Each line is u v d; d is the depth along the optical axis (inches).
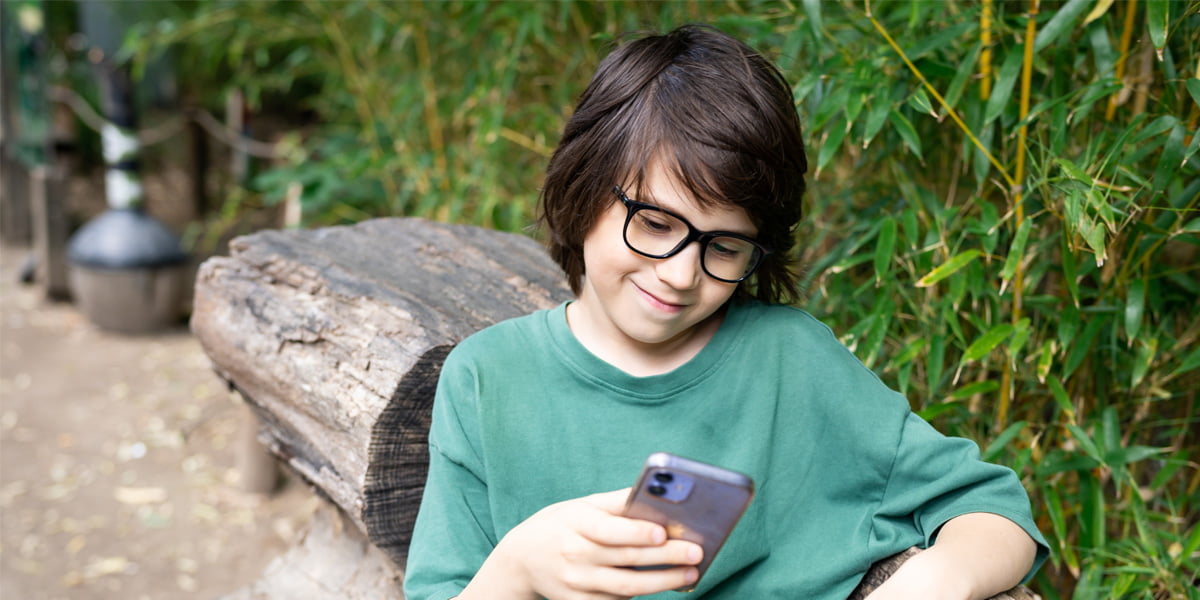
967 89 61.5
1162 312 61.9
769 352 41.1
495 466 39.1
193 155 193.0
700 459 39.4
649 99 35.8
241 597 64.3
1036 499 63.4
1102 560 55.8
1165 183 50.0
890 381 66.1
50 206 171.6
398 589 58.6
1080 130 58.9
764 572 40.0
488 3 95.0
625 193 35.7
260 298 61.2
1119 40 57.3
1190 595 52.7
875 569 40.3
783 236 39.4
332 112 142.9
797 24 66.8
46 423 130.6
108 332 161.0
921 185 65.2
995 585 35.2
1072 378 61.2
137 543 105.5
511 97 102.2
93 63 155.3
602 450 39.5
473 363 40.9
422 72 106.9
